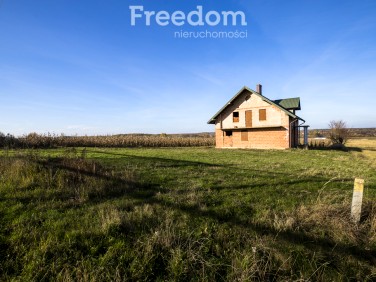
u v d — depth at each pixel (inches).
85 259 145.8
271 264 145.6
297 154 866.1
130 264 141.3
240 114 1259.8
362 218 204.2
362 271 144.6
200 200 254.4
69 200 246.5
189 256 149.9
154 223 191.2
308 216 207.6
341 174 430.0
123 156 683.4
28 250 152.6
